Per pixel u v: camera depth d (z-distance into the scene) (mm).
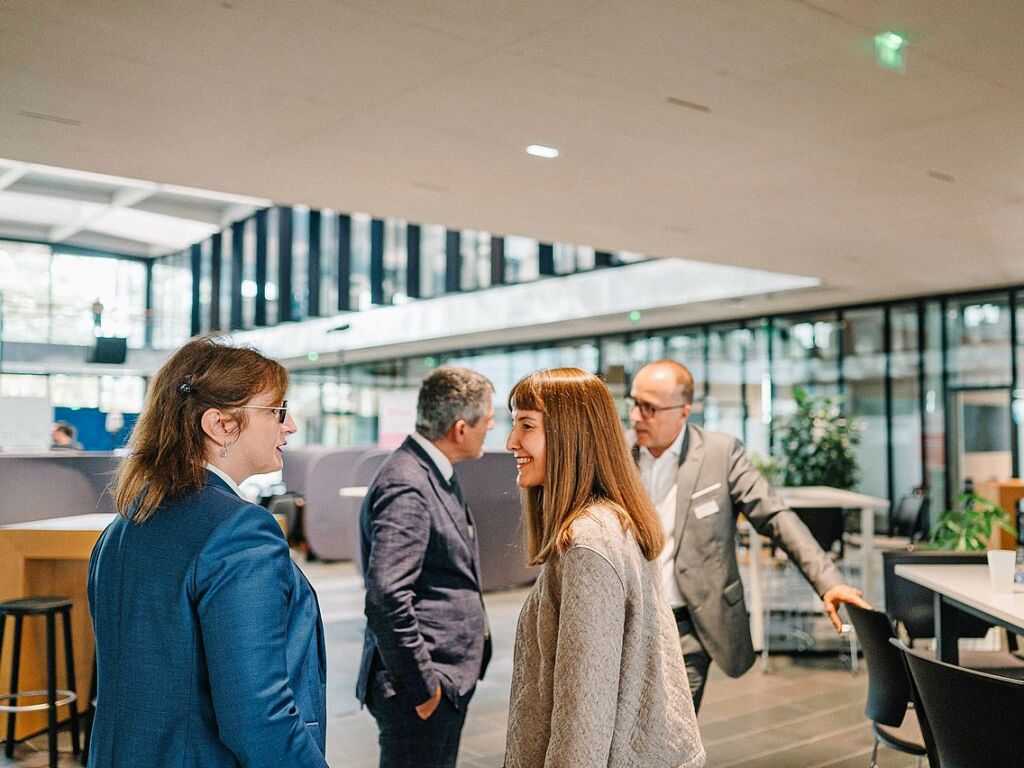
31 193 16812
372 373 20562
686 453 3137
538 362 16516
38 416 11305
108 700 1400
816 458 11227
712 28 3670
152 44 3873
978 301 10859
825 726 4625
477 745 4328
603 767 1434
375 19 3613
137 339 22516
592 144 5227
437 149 5355
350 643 6430
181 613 1348
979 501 6406
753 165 5613
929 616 3969
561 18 3588
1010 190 6172
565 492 1629
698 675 2980
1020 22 3604
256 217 18609
